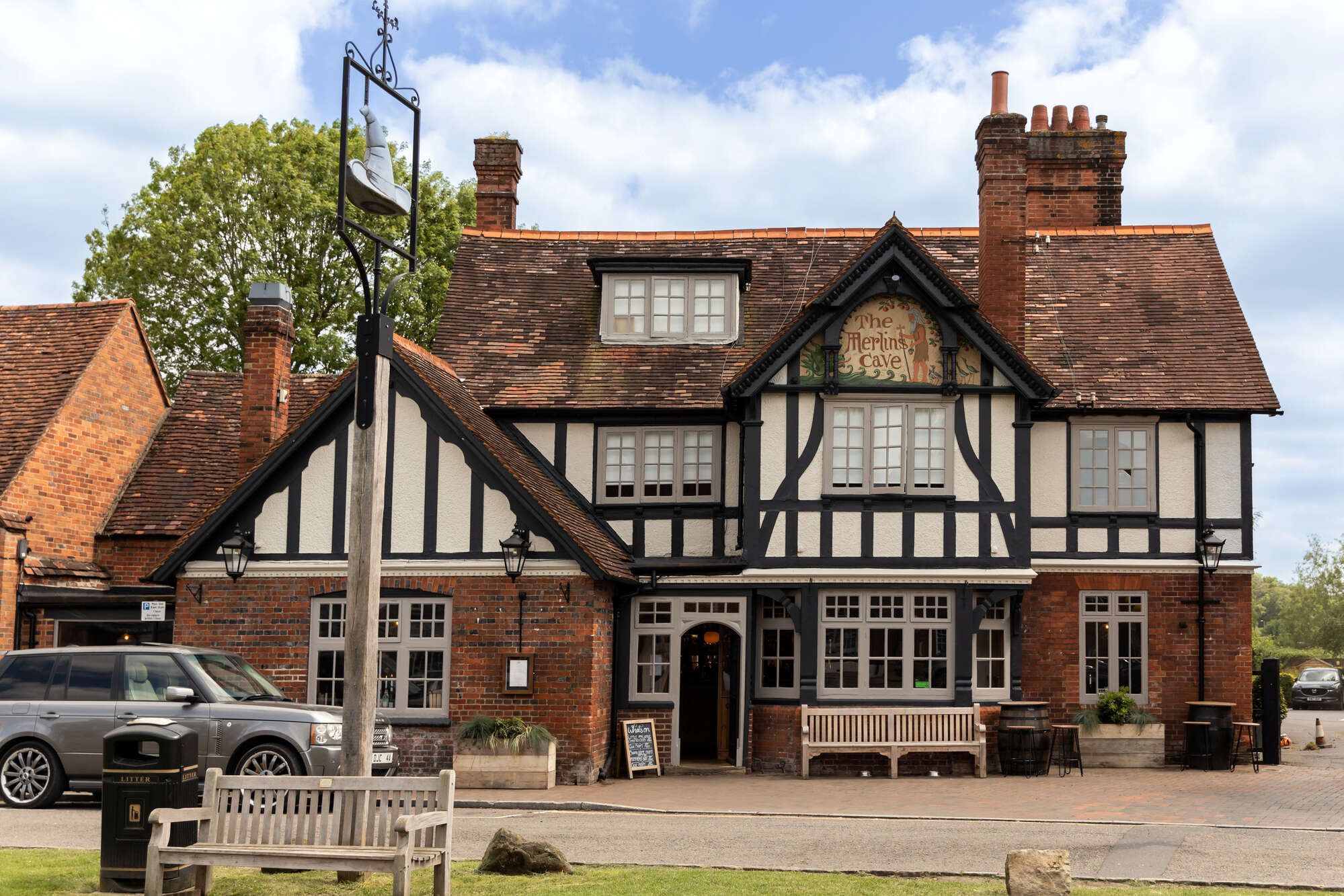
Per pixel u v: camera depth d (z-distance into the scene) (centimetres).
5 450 1884
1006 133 1944
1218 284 2091
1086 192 2291
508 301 2095
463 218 3347
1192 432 1897
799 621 1775
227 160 3038
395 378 1709
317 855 809
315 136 3181
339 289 3095
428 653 1673
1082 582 1875
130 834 865
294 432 1698
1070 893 858
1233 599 1877
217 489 2083
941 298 1783
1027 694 1861
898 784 1630
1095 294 2095
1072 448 1900
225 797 879
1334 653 5197
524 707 1647
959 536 1777
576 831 1209
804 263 2138
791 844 1121
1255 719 2084
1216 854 1064
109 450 2061
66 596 1853
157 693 1360
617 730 1764
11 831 1165
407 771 1645
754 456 1797
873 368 1800
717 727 1912
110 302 2148
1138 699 1870
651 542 1864
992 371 1797
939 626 1788
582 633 1650
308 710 1336
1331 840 1134
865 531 1780
